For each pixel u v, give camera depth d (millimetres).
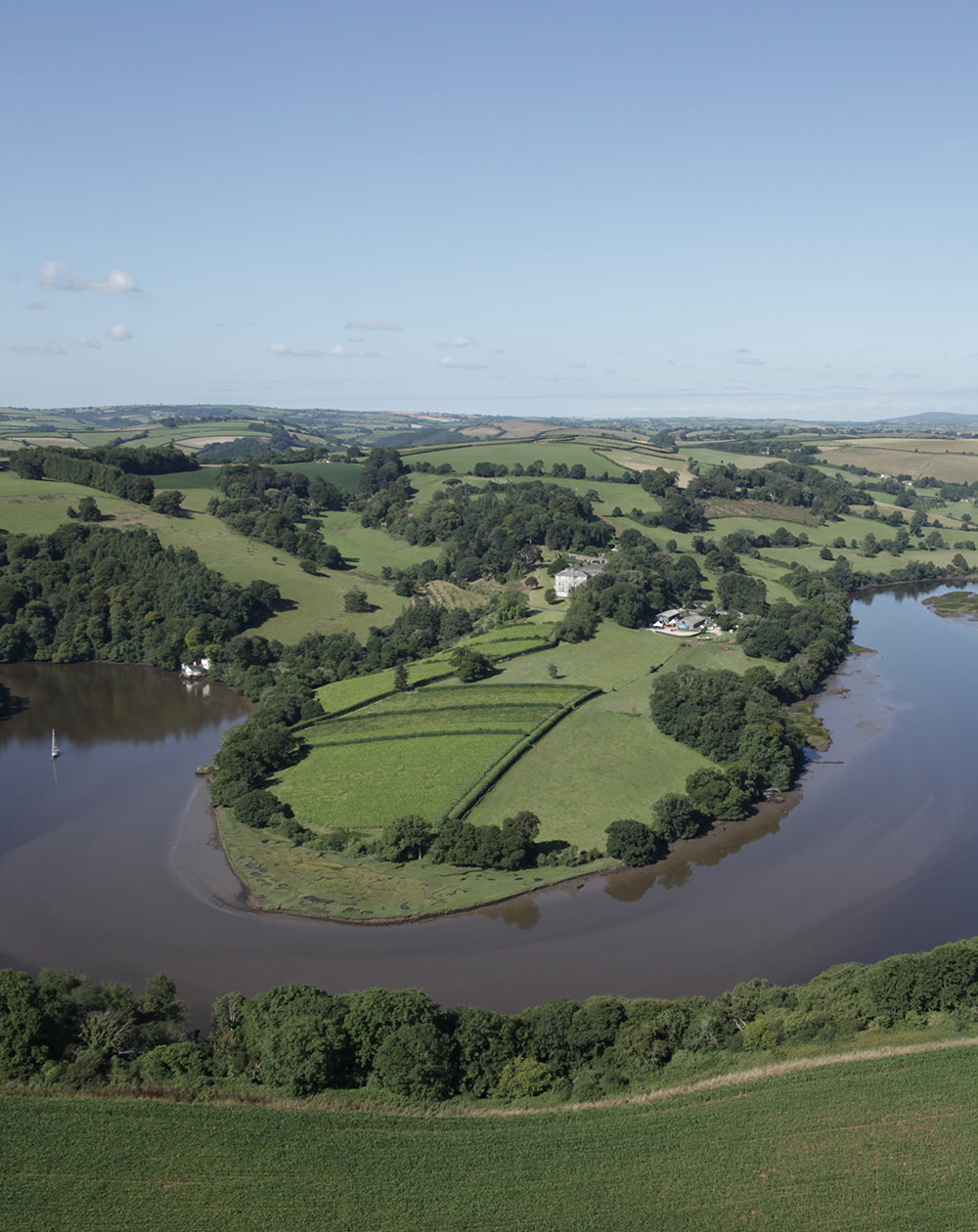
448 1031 66312
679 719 138875
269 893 100688
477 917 95812
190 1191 53344
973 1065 62625
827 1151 55719
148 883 103562
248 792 123625
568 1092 62594
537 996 81250
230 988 82500
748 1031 67062
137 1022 69875
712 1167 54875
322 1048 62062
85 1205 52250
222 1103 60781
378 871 105312
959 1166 54125
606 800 120688
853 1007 70438
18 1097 60656
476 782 120938
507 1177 54531
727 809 118875
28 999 65250
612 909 97438
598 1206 52281
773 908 97562
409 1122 59250
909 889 101812
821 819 120625
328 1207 52344
